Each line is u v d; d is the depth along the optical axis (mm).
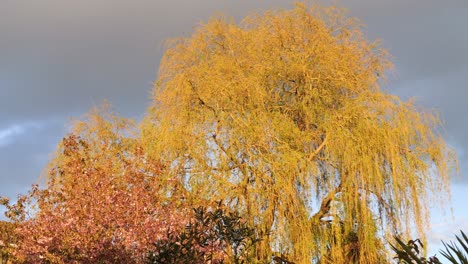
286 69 18219
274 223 16312
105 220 14133
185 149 17344
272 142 17000
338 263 16578
